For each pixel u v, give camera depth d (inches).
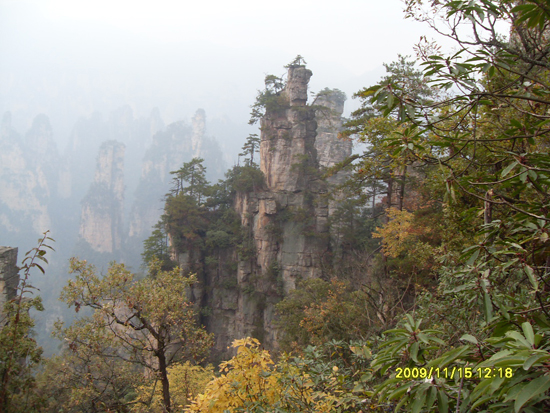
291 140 2100.1
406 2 223.0
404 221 808.9
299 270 1980.8
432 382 114.7
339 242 1953.7
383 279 821.2
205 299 2180.1
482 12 178.5
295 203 2063.2
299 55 2134.6
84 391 530.0
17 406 358.3
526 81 234.5
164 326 582.6
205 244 2177.7
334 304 744.3
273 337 1943.9
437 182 466.9
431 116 181.3
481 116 310.7
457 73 176.1
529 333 97.4
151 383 821.2
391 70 890.1
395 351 128.5
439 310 250.5
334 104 2896.2
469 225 362.6
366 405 190.2
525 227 161.3
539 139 280.2
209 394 257.1
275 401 248.5
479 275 158.9
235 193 2306.8
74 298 546.9
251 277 2066.9
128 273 573.3
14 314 378.9
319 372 240.1
